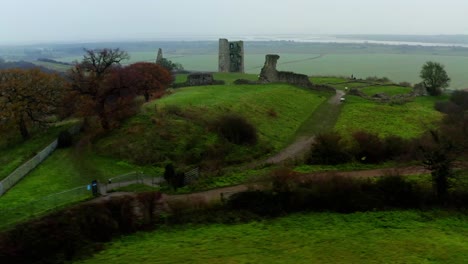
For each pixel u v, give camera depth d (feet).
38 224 129.29
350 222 145.69
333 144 195.52
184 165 185.16
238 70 524.52
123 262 121.49
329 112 300.61
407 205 155.84
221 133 213.46
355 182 158.92
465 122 236.43
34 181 171.53
